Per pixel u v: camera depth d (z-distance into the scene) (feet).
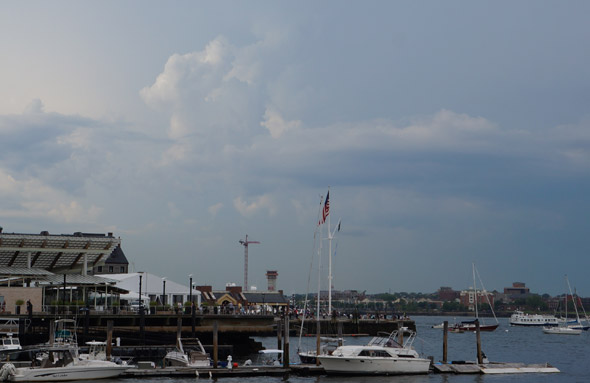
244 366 239.91
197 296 440.86
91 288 357.20
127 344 284.20
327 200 400.67
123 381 216.74
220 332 339.98
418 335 624.18
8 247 347.77
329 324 477.77
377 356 240.94
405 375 243.40
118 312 326.03
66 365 209.67
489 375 253.65
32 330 277.44
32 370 203.82
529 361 354.33
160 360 252.83
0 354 208.23
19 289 315.99
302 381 229.25
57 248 358.23
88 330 280.92
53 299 354.74
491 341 552.82
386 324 503.20
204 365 238.07
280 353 285.43
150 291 422.82
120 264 645.51
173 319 330.13
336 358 237.04
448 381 238.27
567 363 344.69
